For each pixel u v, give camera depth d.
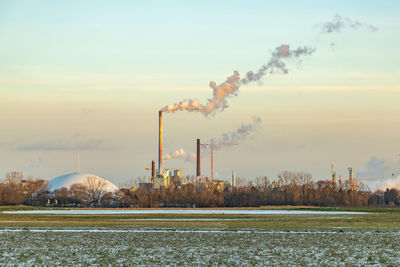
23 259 42.22
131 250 47.12
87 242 52.62
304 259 42.38
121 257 43.31
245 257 43.31
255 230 65.06
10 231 63.41
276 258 42.88
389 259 42.53
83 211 128.88
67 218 91.94
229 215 103.75
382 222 80.31
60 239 55.09
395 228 68.69
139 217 96.25
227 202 181.50
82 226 71.69
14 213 114.31
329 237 57.12
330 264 40.16
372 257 43.47
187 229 66.50
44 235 58.97
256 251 46.66
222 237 57.06
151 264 40.06
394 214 105.88
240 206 178.62
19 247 48.94
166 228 68.25
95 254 44.84
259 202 181.50
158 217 96.38
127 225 73.81
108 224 75.88
